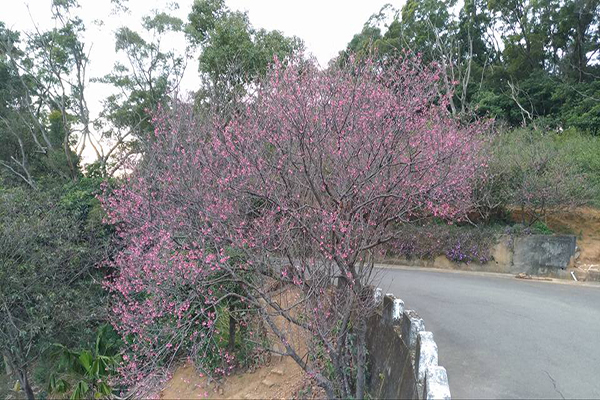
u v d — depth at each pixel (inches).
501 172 539.8
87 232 447.5
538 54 928.9
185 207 304.5
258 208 299.4
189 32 691.4
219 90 475.8
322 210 248.4
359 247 257.6
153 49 751.7
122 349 359.9
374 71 338.3
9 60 863.7
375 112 265.4
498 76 950.4
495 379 211.2
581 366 225.8
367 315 258.5
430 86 369.4
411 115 275.6
